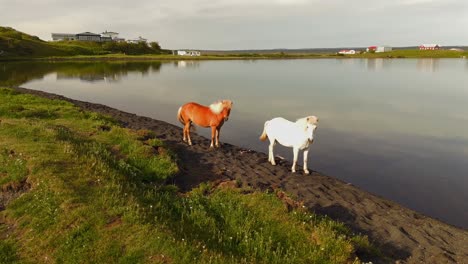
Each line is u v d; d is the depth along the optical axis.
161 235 6.74
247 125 25.00
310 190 11.66
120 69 82.56
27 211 7.67
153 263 6.12
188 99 38.06
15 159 9.90
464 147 19.69
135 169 10.95
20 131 12.62
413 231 9.29
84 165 9.64
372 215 10.12
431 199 12.81
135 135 14.98
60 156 10.10
